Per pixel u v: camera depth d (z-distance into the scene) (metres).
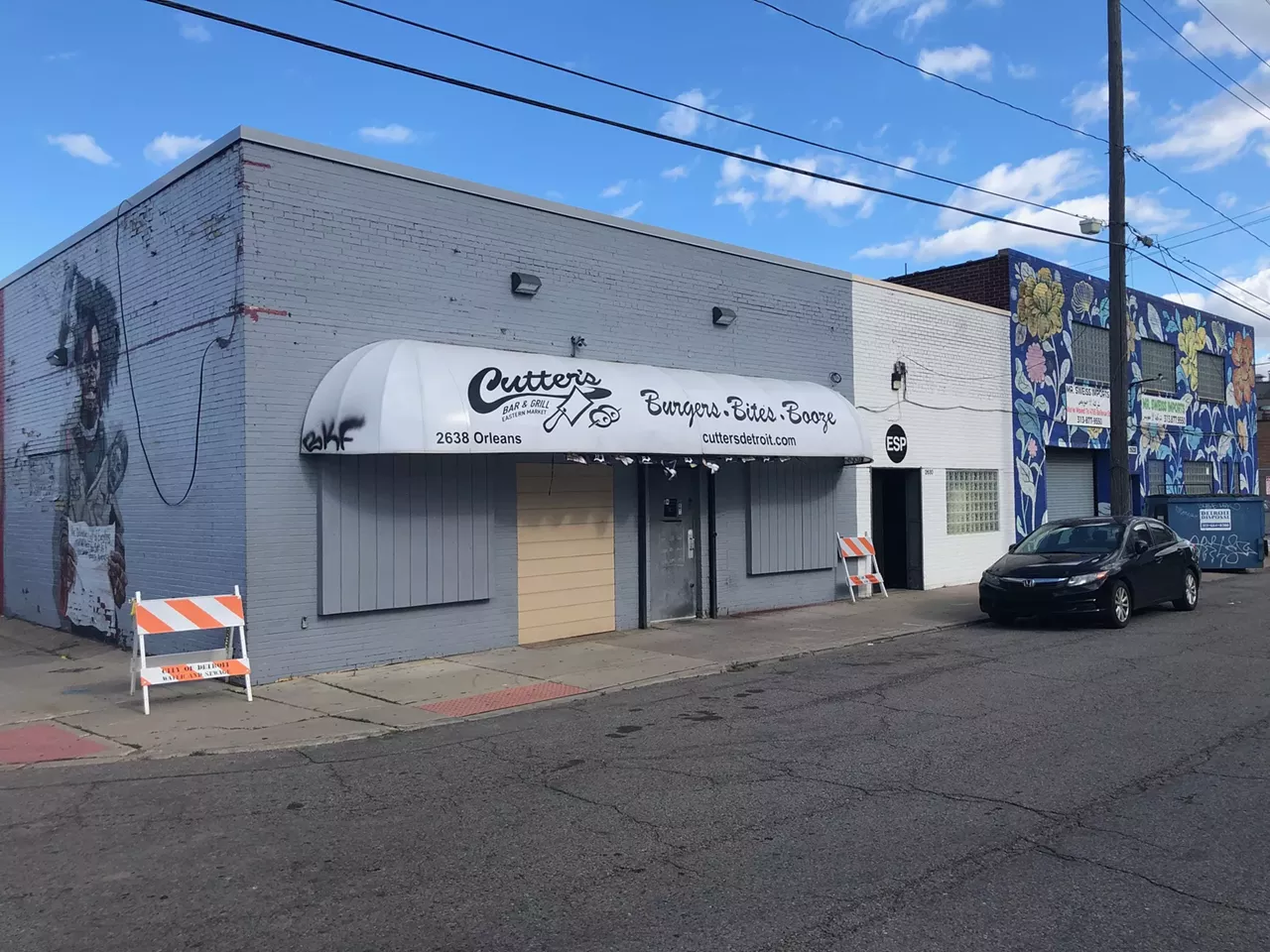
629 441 11.76
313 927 4.35
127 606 12.14
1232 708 8.44
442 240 11.34
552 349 12.42
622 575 13.46
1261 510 22.44
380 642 10.79
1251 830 5.41
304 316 10.20
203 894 4.74
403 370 9.96
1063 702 8.77
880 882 4.75
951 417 19.11
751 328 15.15
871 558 17.23
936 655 11.49
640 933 4.23
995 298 20.91
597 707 9.02
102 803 6.26
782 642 12.46
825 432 14.55
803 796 6.16
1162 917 4.32
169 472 11.16
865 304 17.30
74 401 13.58
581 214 12.81
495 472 11.86
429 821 5.81
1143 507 24.89
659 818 5.79
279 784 6.63
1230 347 30.03
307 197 10.24
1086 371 23.17
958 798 6.05
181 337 10.90
